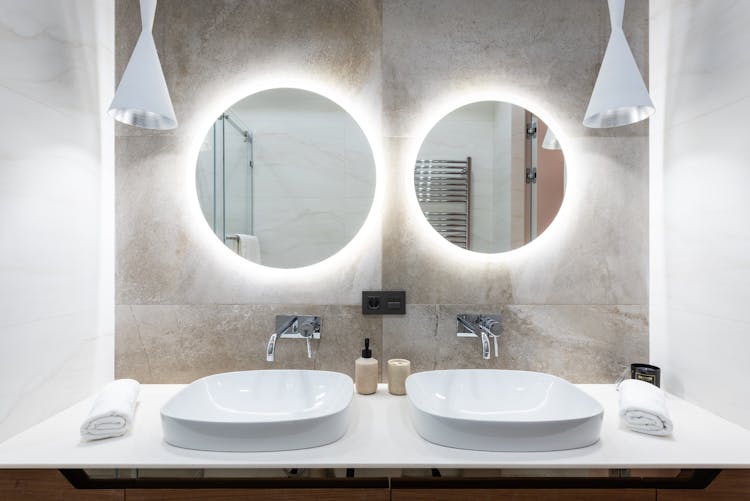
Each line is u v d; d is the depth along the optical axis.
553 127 1.45
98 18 1.33
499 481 0.91
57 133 1.16
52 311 1.14
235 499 0.91
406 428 1.06
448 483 0.91
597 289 1.44
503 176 1.46
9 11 1.00
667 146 1.35
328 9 1.44
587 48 1.44
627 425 1.07
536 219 1.45
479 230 1.44
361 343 1.43
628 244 1.44
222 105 1.43
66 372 1.20
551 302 1.44
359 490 0.92
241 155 1.44
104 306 1.37
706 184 1.19
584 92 1.44
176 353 1.42
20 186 1.04
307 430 0.94
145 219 1.42
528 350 1.43
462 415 1.23
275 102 1.44
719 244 1.14
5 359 0.99
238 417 1.21
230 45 1.43
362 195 1.44
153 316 1.42
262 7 1.43
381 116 1.44
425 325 1.43
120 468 0.90
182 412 1.12
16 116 1.02
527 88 1.44
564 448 0.94
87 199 1.29
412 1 1.44
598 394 1.32
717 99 1.15
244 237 1.44
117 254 1.42
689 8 1.25
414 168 1.44
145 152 1.42
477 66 1.44
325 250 1.44
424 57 1.44
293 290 1.43
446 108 1.44
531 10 1.44
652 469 0.91
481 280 1.44
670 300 1.34
